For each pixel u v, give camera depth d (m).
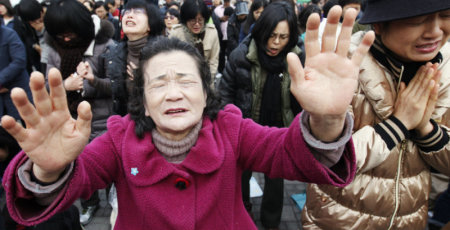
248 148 1.07
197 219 0.98
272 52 2.11
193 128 1.04
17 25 4.25
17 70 2.93
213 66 3.74
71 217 1.62
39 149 0.72
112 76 2.26
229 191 1.03
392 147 1.19
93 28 2.31
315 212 1.50
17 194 0.79
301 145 0.85
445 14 1.03
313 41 0.79
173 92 0.94
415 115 1.17
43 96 0.70
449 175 1.29
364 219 1.37
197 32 3.53
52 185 0.79
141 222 1.02
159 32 2.37
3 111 3.02
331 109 0.76
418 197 1.36
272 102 2.22
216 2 8.44
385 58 1.22
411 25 1.06
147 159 1.00
